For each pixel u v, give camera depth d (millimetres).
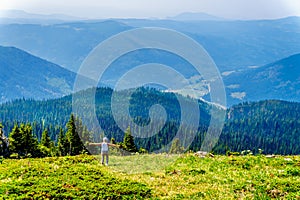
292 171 19750
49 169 19484
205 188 17406
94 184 16969
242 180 18391
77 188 16297
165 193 16750
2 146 52781
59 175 18422
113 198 15656
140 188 17000
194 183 18547
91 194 15711
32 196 14945
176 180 19078
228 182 18359
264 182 17859
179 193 16562
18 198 14523
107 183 17375
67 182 17000
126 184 17484
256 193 16312
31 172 18766
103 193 15977
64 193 15531
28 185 16469
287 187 16859
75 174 18719
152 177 19797
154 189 17312
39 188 15820
